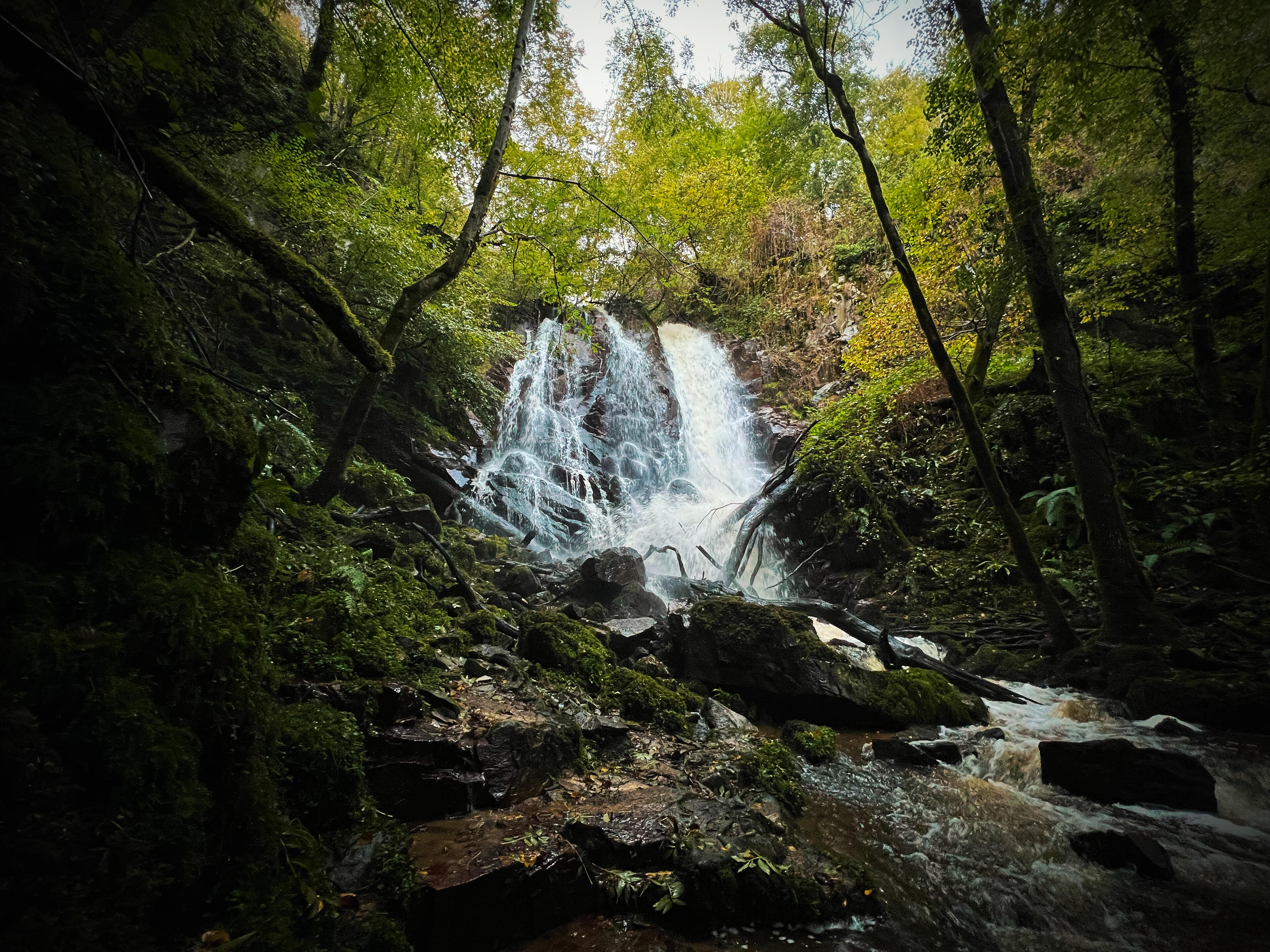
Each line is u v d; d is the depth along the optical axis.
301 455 6.38
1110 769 3.84
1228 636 6.00
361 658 3.39
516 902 2.35
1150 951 2.45
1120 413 9.27
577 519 13.25
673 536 12.63
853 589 9.86
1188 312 8.83
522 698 3.82
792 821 3.33
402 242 8.39
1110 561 6.36
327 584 4.05
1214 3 5.55
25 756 1.30
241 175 6.85
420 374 10.58
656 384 17.05
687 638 5.67
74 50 1.97
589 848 2.71
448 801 2.83
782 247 18.52
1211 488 7.65
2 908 1.20
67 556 1.61
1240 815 3.62
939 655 7.26
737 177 16.50
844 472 10.73
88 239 1.90
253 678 1.97
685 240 17.28
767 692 5.20
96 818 1.39
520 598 6.91
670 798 3.17
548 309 17.06
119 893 1.37
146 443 1.80
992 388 10.99
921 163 12.10
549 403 15.53
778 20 7.00
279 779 2.19
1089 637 6.57
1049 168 10.71
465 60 7.84
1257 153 7.91
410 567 5.81
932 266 10.76
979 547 9.15
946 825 3.46
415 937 2.13
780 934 2.47
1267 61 6.60
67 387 1.69
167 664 1.67
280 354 8.20
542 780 3.20
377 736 2.87
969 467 10.30
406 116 10.16
